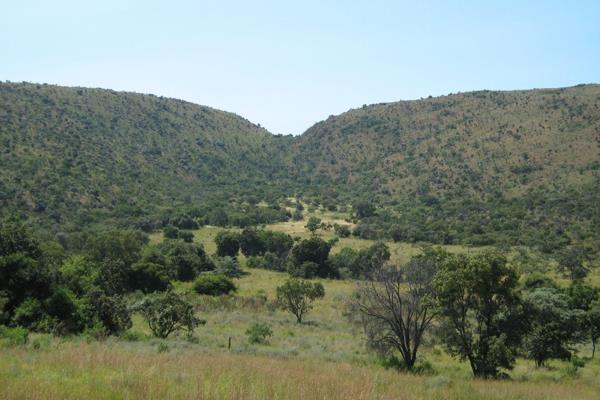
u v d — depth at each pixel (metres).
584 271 71.88
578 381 23.69
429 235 108.81
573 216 108.25
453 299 25.62
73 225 91.94
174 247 82.31
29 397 10.18
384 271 27.59
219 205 143.75
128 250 70.00
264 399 11.45
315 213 148.50
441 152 171.25
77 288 34.19
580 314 36.03
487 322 25.88
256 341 33.97
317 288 50.94
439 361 31.62
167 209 124.31
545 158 142.00
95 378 12.87
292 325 45.75
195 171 180.62
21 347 19.36
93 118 168.75
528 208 119.12
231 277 79.25
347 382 15.04
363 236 115.50
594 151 134.50
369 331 27.78
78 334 28.66
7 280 29.27
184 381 13.07
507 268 25.45
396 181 167.25
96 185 120.62
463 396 16.03
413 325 27.59
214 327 40.72
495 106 190.75
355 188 176.75
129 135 175.00
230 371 15.80
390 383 17.14
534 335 30.56
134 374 13.48
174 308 33.03
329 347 33.41
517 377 25.52
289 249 97.12
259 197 167.88
